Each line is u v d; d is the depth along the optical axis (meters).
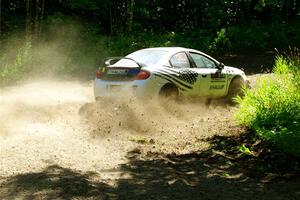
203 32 27.23
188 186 5.76
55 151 7.05
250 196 5.45
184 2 30.55
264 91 9.93
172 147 7.78
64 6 25.66
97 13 26.03
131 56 10.43
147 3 28.28
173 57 10.30
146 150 7.48
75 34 21.89
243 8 31.88
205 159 7.11
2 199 4.95
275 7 34.16
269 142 7.73
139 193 5.39
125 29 26.17
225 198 5.36
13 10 25.62
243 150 7.41
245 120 9.18
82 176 5.89
